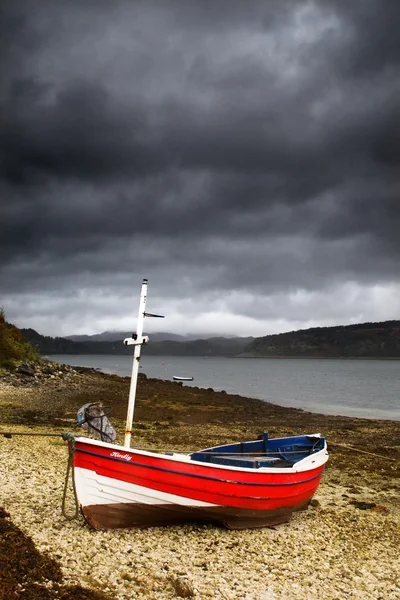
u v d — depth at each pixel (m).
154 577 9.25
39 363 53.84
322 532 12.77
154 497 11.34
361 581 10.01
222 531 12.23
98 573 9.09
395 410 46.56
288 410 42.97
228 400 47.84
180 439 24.95
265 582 9.60
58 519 11.43
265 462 14.51
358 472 19.80
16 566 8.77
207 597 8.72
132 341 12.45
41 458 16.66
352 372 152.88
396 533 13.01
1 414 28.23
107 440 12.81
